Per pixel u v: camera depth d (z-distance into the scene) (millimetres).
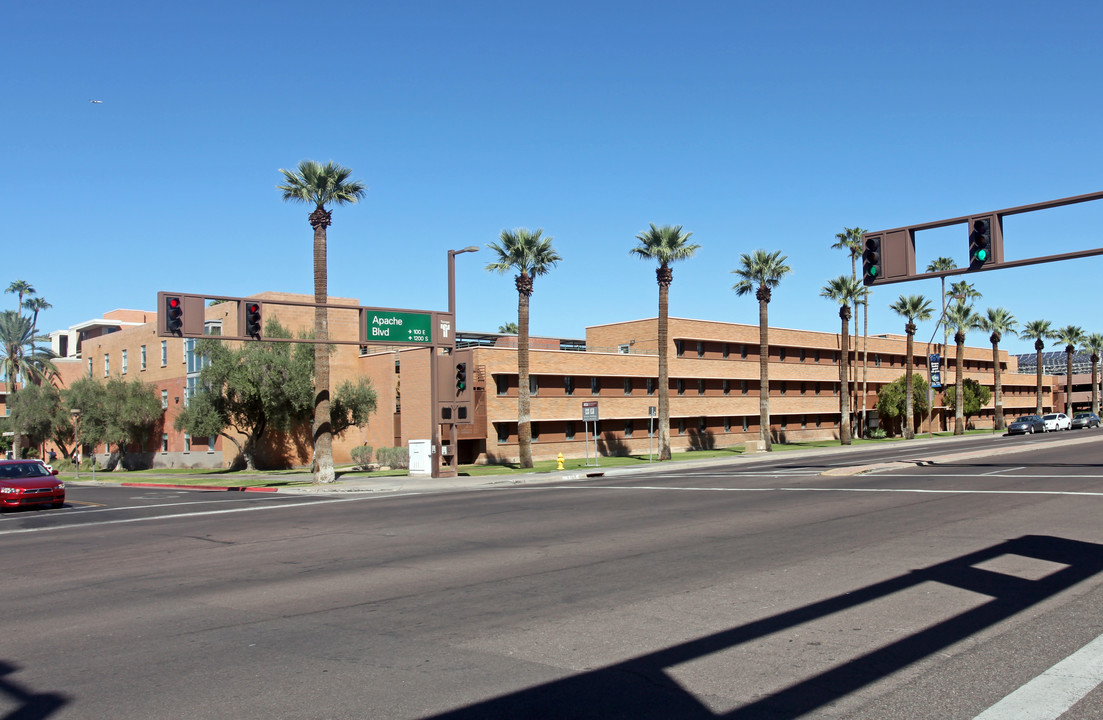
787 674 6277
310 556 13141
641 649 7055
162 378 59344
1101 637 7020
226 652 7395
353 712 5719
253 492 32344
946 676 6121
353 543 14555
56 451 76125
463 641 7488
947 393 89312
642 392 60344
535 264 43875
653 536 13852
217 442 54375
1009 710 5414
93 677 6777
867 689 5891
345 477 39469
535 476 34688
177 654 7402
